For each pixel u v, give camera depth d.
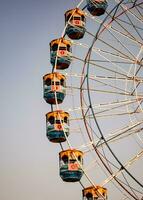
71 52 37.25
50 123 34.50
